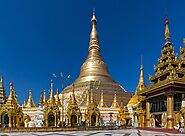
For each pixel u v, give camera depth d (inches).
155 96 2092.8
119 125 2342.5
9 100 2151.8
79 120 2445.9
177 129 1663.4
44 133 1649.9
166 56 2114.9
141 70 3321.9
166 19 2208.4
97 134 1512.1
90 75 4057.6
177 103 1867.6
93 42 4407.0
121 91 3912.4
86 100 3307.1
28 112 2844.5
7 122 2102.6
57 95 3004.4
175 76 1802.4
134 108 2699.3
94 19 4493.1
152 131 1828.2
